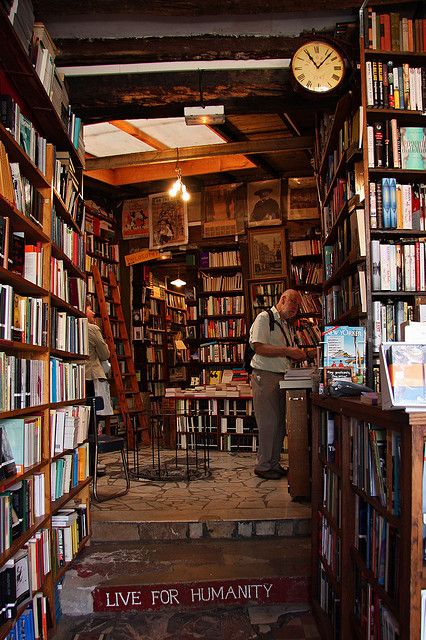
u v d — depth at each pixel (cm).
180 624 314
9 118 254
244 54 414
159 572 343
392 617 194
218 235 827
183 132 629
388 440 188
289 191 804
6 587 232
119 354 848
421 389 164
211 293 848
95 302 799
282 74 424
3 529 226
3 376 232
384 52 360
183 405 756
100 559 363
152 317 999
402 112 357
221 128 625
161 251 862
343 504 248
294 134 657
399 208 358
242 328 831
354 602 244
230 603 330
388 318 350
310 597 331
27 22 298
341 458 254
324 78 395
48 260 310
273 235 805
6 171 241
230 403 735
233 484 516
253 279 810
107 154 691
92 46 410
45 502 296
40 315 293
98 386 587
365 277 350
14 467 246
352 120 391
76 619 323
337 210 439
